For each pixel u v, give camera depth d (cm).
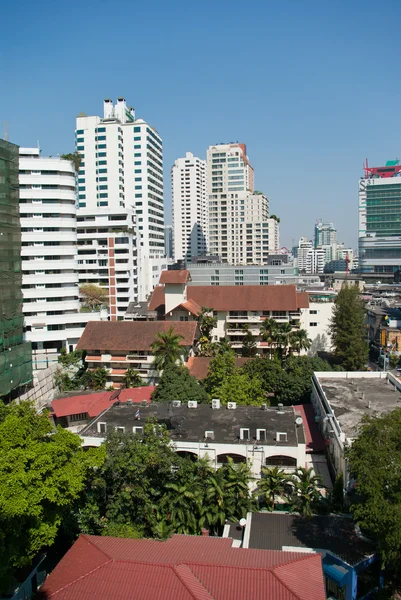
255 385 6238
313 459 5031
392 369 9225
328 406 5191
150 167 15962
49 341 9094
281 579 2897
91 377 7588
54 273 8988
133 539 3441
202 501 3838
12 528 2912
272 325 8019
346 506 3959
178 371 6438
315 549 3441
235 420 5056
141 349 7419
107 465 3753
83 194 15550
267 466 4422
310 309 9469
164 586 2861
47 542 3170
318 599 2803
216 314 9238
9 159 6556
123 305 11794
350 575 3234
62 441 3569
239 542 3612
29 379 6850
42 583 3262
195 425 4956
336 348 8606
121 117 16550
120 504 3803
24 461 3103
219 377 6412
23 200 8756
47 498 3122
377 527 3002
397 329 10062
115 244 11669
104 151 15350
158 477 3956
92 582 2930
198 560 3119
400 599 3297
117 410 5456
